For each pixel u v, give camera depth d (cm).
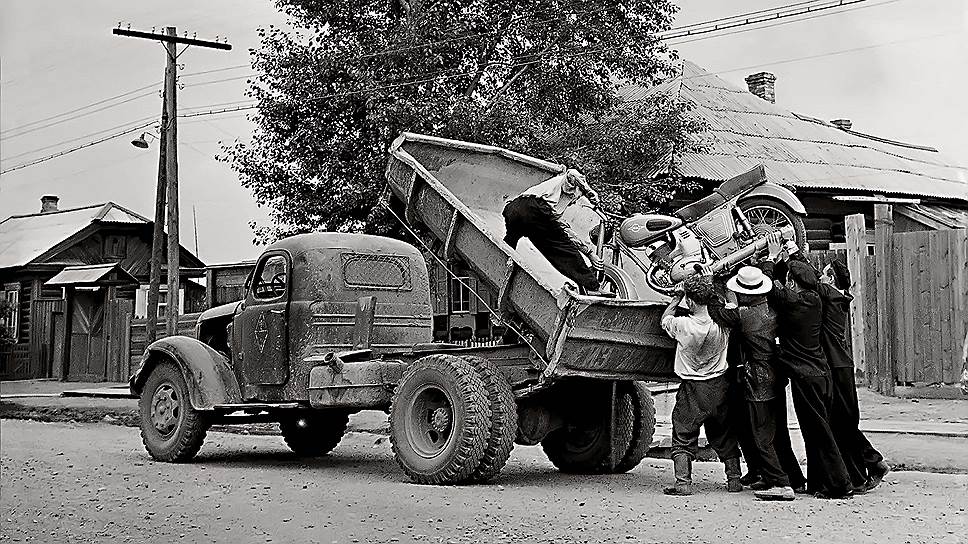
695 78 2916
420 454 1032
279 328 1186
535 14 2034
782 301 931
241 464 1259
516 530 782
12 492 1011
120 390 2606
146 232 3825
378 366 1101
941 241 1703
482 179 1183
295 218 2031
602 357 976
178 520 850
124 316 3008
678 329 944
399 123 1888
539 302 973
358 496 962
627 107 2080
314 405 1135
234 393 1235
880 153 2922
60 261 3591
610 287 1114
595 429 1118
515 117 1881
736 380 954
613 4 2039
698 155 2373
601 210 1145
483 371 1009
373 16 2105
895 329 1748
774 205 1150
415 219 1140
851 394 950
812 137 2800
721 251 1113
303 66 2022
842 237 2441
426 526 803
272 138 2069
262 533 788
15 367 3525
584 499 930
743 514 842
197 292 3553
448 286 1683
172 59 2462
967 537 739
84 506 925
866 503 895
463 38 1980
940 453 1168
